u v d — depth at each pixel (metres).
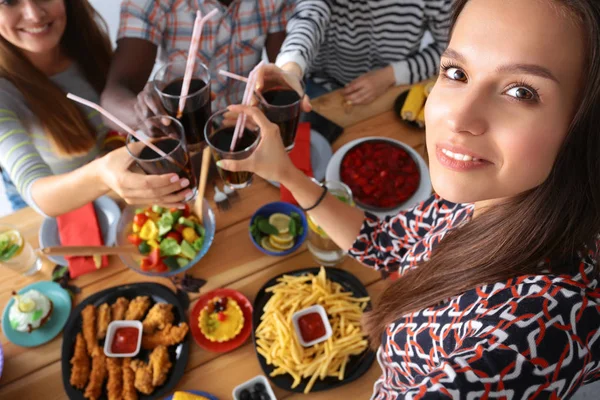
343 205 1.09
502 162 0.49
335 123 1.54
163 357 1.05
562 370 0.48
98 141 1.73
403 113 1.53
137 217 1.23
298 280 1.15
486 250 0.61
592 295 0.53
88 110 1.69
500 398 0.47
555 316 0.51
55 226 1.31
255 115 0.97
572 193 0.53
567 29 0.43
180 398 0.96
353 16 1.83
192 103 1.15
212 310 1.13
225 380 1.05
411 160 1.39
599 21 0.42
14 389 1.04
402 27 1.80
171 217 1.21
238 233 1.30
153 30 1.67
